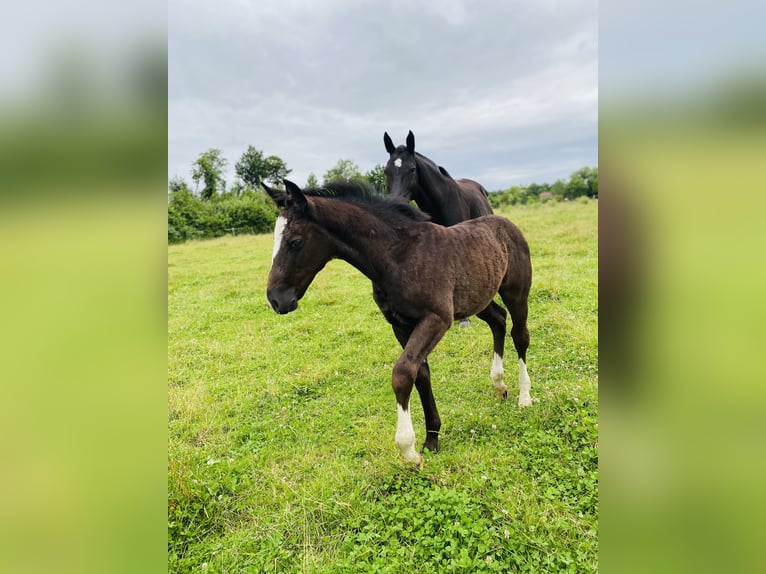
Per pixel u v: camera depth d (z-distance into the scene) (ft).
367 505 8.26
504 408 11.77
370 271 9.57
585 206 59.00
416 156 17.74
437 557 6.91
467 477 8.77
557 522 7.27
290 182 8.55
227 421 12.23
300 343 17.95
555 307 18.67
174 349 17.93
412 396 13.00
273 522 8.18
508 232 12.00
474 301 10.33
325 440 10.96
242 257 41.75
